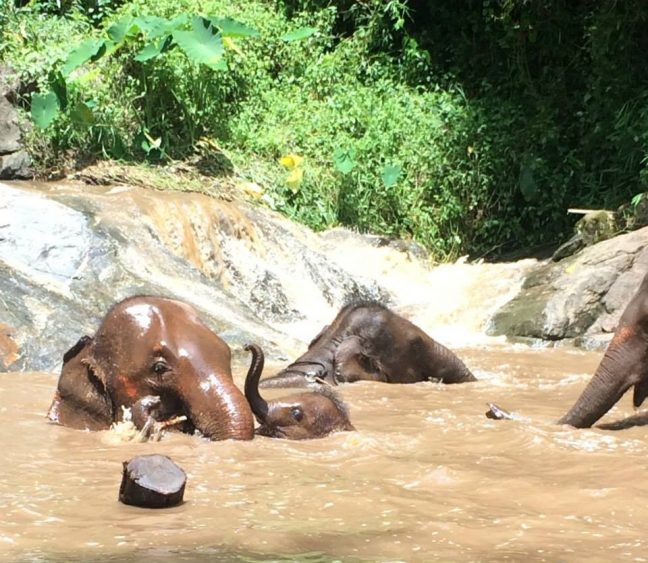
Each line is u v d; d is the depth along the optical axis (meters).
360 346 14.08
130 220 18.12
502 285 21.20
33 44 23.25
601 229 21.34
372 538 5.95
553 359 16.50
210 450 8.36
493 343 18.81
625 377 10.48
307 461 8.07
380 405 11.63
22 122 21.14
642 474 7.71
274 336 16.11
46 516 6.38
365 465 7.95
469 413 10.99
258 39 25.73
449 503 6.79
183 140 23.02
